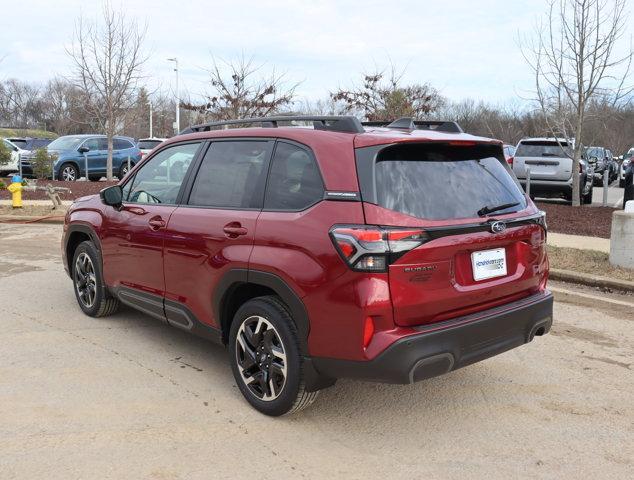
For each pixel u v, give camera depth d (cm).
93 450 337
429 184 352
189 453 337
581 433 372
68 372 448
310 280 340
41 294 670
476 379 457
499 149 412
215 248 402
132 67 2038
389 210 329
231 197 413
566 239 1022
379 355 322
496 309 366
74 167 2045
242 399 409
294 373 358
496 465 333
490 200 377
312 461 332
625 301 687
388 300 321
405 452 345
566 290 736
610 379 460
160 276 462
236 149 425
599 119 1742
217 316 411
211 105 1677
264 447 346
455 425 380
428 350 326
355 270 322
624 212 796
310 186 361
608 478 322
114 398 405
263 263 365
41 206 1433
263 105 1661
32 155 2006
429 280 331
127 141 2216
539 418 392
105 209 541
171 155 483
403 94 1802
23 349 494
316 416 388
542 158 1497
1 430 357
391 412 397
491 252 366
